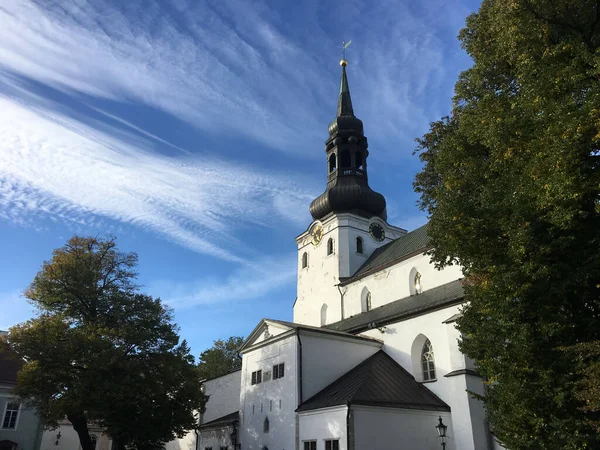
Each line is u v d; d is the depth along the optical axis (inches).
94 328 1402.6
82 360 1327.5
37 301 1507.1
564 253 664.4
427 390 1295.5
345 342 1441.9
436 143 1064.8
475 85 842.8
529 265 646.5
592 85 623.5
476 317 796.0
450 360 1250.0
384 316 1582.2
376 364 1376.7
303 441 1229.7
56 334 1374.3
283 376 1380.4
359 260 2063.2
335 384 1338.6
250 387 1534.2
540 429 647.8
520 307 676.1
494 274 712.4
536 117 648.4
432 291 1587.1
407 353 1403.8
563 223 607.2
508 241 702.5
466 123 822.5
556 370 650.8
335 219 2111.2
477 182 794.8
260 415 1445.6
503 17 737.0
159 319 1525.6
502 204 691.4
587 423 593.3
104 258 1572.3
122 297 1523.1
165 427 1423.5
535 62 701.3
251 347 1574.8
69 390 1302.9
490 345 730.8
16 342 1347.2
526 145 673.0
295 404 1295.5
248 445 1467.8
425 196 1048.2
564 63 673.0
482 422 1140.5
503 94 761.0
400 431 1143.0
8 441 1731.1
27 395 1357.0
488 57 822.5
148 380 1380.4
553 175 594.2
